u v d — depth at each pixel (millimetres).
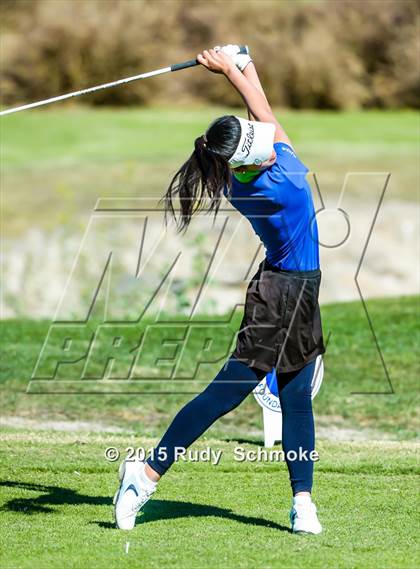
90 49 69188
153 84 70312
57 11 70000
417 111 71562
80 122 62781
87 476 16562
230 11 72438
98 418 21922
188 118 65312
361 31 73125
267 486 16109
